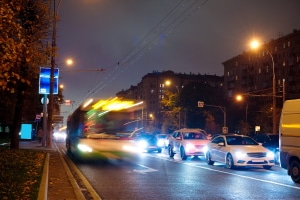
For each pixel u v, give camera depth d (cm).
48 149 3209
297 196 1130
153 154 3145
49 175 1570
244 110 8962
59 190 1197
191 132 2692
